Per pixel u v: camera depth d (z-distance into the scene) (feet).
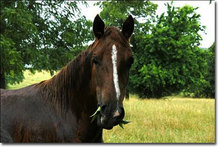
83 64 10.08
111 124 8.61
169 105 43.57
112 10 68.54
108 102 8.67
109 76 8.91
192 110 38.65
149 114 34.58
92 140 10.22
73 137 9.92
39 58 41.22
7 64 36.86
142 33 84.38
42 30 45.24
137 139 22.43
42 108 10.12
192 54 86.53
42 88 10.68
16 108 10.09
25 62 41.98
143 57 85.30
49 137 9.75
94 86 9.61
